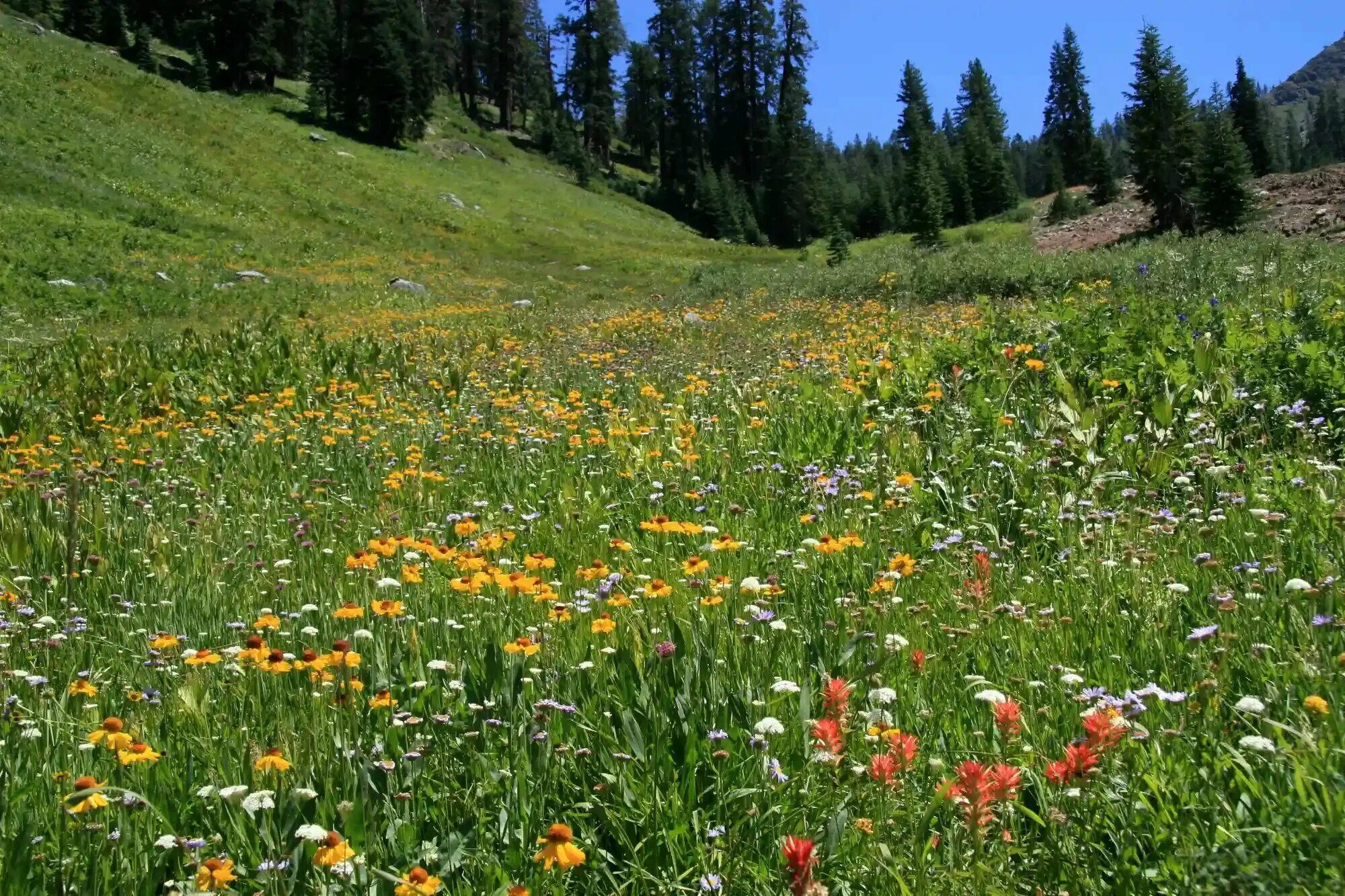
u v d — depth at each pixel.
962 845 2.18
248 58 79.06
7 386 10.18
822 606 3.69
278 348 12.55
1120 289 13.39
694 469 6.36
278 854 2.15
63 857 2.15
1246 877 1.82
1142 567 3.74
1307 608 3.04
